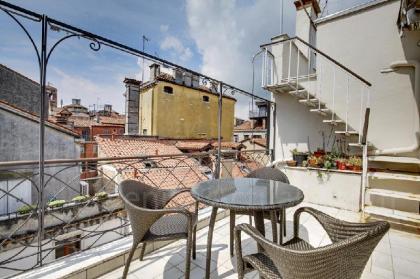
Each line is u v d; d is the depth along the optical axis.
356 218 3.62
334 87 4.48
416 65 4.02
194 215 2.17
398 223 3.19
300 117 5.30
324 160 4.42
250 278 1.99
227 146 14.98
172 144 15.02
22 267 5.38
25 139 8.51
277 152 5.61
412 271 2.20
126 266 1.78
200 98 19.33
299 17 5.85
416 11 3.27
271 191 2.02
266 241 1.23
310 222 3.30
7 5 1.51
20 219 5.46
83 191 8.60
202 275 2.02
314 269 1.06
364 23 4.64
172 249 2.44
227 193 1.94
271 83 5.33
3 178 6.55
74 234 6.03
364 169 3.67
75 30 1.84
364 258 1.16
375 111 4.50
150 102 16.94
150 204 2.21
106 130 22.55
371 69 4.55
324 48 5.07
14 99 10.73
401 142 4.25
